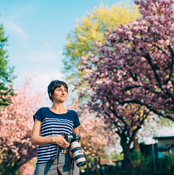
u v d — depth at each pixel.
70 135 2.05
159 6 10.62
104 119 18.25
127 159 15.45
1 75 18.05
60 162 2.04
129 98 14.60
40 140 2.01
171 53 10.31
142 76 12.12
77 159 1.99
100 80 13.63
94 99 14.16
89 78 13.32
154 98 12.88
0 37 18.38
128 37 10.64
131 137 16.06
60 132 2.13
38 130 2.14
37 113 2.18
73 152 2.03
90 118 26.73
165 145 27.12
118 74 13.22
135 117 17.55
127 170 15.29
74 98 23.36
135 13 24.33
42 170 2.03
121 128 16.23
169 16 10.47
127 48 11.27
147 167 20.77
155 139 27.28
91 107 14.53
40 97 24.42
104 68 12.44
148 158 21.75
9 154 25.59
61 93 2.26
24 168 41.41
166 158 20.06
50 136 2.05
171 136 26.28
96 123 26.56
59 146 2.06
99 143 27.97
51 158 2.04
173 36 10.07
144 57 11.64
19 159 27.77
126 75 12.85
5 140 21.80
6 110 20.92
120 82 13.22
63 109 2.30
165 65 12.34
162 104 12.63
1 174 25.55
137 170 19.73
